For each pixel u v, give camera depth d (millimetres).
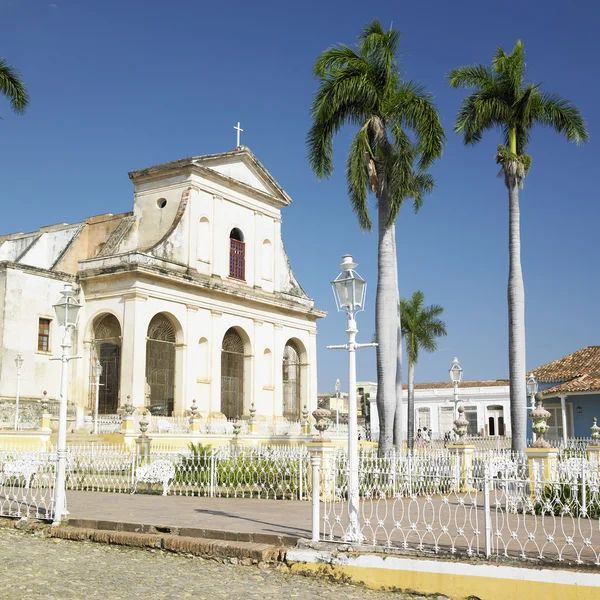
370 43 21375
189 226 34875
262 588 8664
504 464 14938
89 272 32312
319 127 21578
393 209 20562
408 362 46188
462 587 8367
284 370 42031
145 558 10188
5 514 12789
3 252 38719
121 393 30812
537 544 9547
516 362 21766
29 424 29531
